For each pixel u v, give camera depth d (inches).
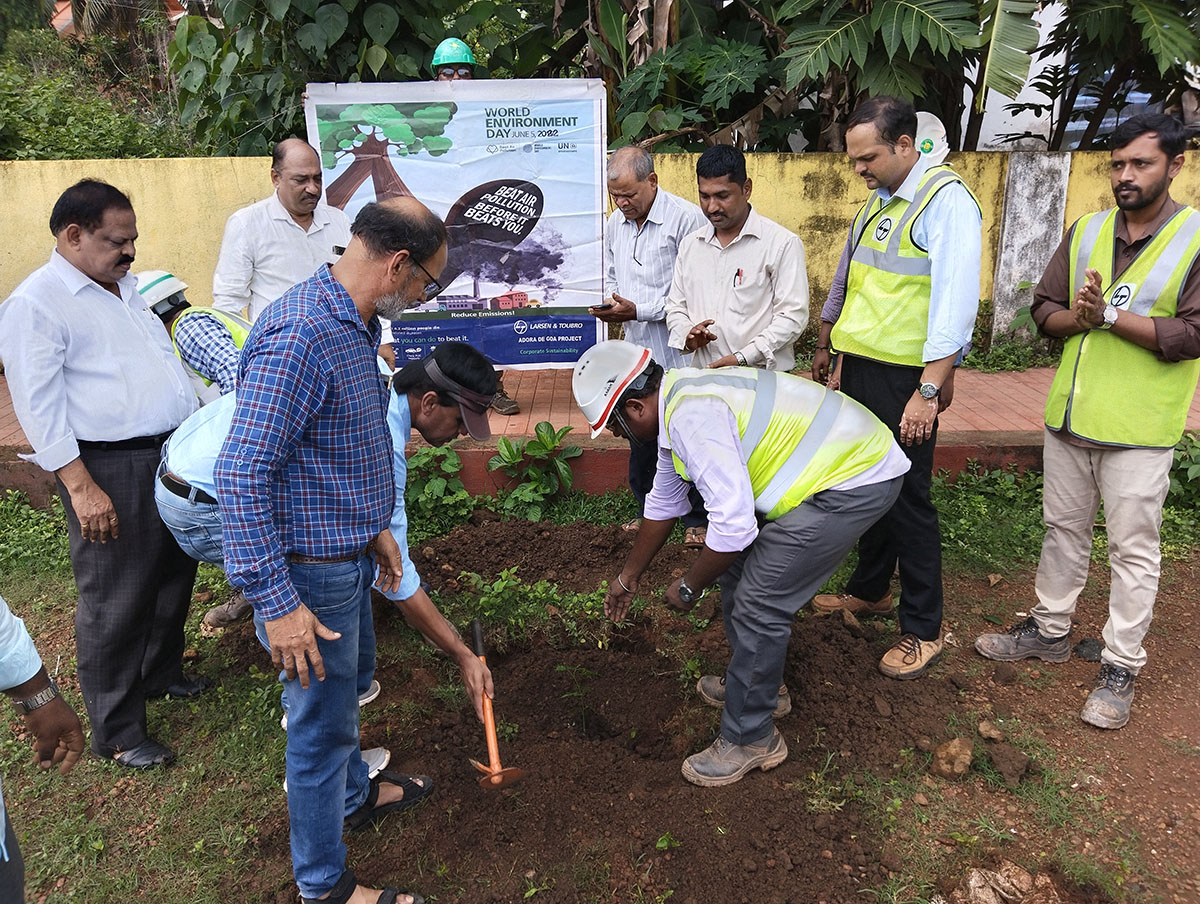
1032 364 267.9
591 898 98.9
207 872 104.3
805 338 279.4
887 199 125.1
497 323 214.5
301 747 88.3
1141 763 116.8
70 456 108.6
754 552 108.0
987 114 356.8
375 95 199.2
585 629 152.5
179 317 125.0
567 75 306.3
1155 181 111.0
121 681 118.3
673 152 271.7
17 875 67.2
